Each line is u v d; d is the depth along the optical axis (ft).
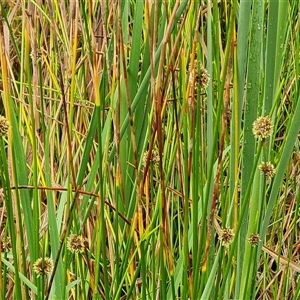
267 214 1.86
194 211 1.65
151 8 1.92
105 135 2.05
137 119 2.06
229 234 1.69
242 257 1.94
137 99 1.82
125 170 2.12
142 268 1.77
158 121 1.57
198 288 1.78
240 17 1.71
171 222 2.42
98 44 2.47
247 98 1.79
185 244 1.69
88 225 2.37
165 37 1.51
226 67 1.51
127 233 2.10
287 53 2.49
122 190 1.98
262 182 1.84
